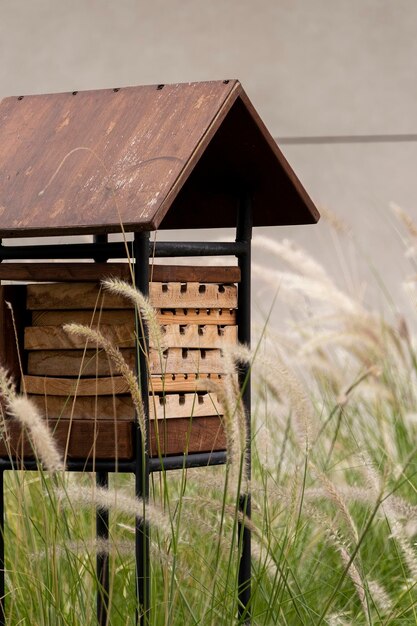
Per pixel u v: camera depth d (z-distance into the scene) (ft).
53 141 16.31
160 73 48.96
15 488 18.85
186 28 48.96
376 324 24.63
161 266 15.52
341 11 48.83
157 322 14.23
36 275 15.70
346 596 18.61
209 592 15.31
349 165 48.83
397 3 48.80
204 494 19.25
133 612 17.04
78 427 15.21
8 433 15.62
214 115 15.35
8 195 15.71
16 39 49.85
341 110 48.88
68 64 49.44
